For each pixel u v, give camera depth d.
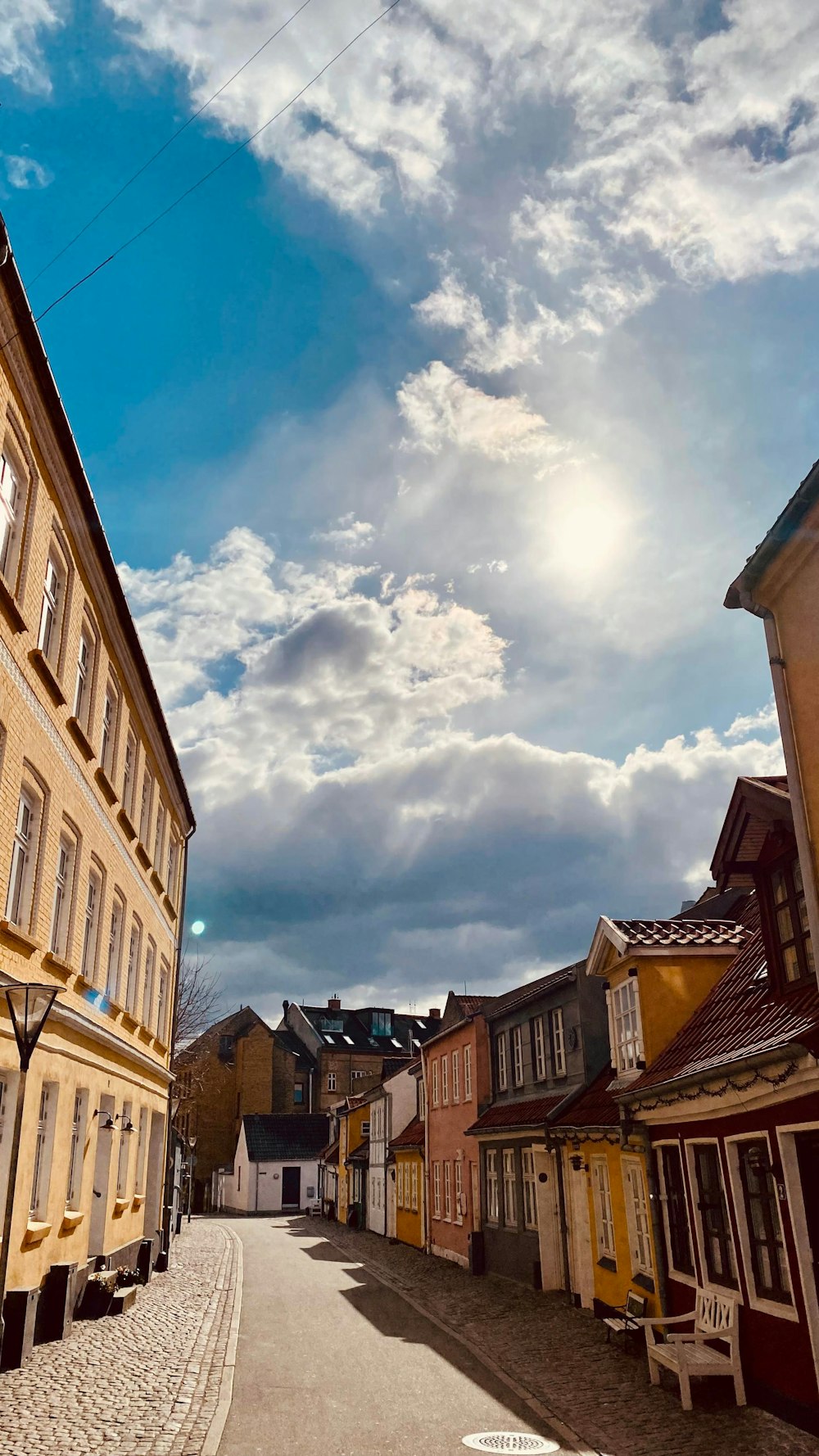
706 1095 10.78
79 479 13.33
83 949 15.28
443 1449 8.67
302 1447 8.64
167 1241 23.73
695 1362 10.09
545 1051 21.06
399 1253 29.77
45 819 12.94
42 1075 12.81
